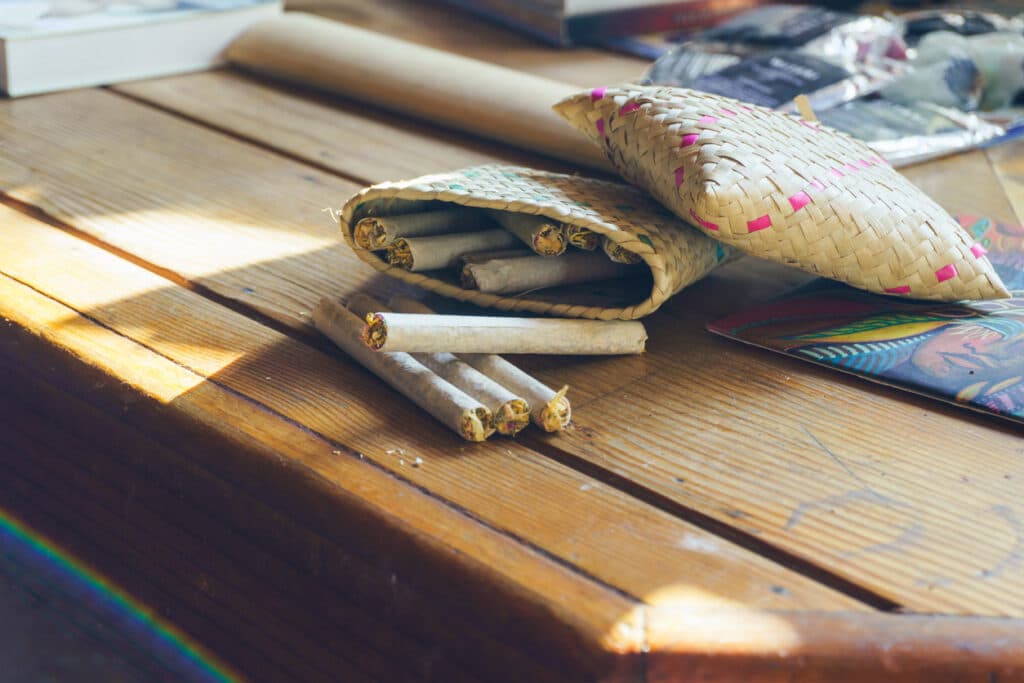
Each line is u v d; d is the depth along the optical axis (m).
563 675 0.60
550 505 0.70
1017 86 1.49
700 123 0.89
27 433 0.91
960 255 0.91
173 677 0.87
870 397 0.84
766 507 0.71
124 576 0.88
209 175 1.23
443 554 0.65
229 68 1.63
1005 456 0.77
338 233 1.10
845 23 1.58
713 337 0.93
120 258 1.02
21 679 0.98
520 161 1.33
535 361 0.88
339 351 0.88
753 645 0.59
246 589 0.77
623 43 1.80
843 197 0.88
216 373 0.83
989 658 0.59
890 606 0.63
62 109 1.41
